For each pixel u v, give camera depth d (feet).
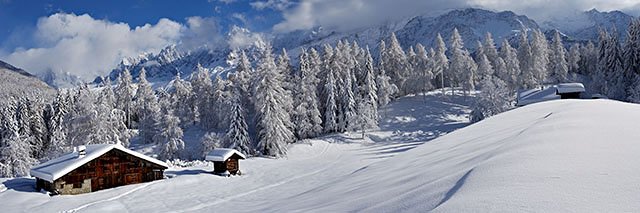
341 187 40.09
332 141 187.73
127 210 67.87
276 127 157.17
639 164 19.43
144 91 251.39
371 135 198.59
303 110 187.73
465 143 46.98
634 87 193.26
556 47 274.98
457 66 259.19
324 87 209.26
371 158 118.52
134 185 91.97
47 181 85.76
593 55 289.33
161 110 223.71
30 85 453.17
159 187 89.51
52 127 203.72
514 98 225.35
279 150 156.66
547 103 78.69
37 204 74.49
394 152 129.08
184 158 172.35
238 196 71.15
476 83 275.80
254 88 164.04
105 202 74.79
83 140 153.17
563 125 37.70
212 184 92.79
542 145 27.86
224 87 212.64
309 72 202.28
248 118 193.57
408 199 23.31
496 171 21.71
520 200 15.74
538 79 249.14
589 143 26.45
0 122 206.59
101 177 89.30
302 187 63.52
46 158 166.71
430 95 266.57
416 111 233.96
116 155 92.32
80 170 86.28
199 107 226.17
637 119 39.78
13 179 100.58
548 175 18.88
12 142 154.81
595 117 42.27
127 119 249.55
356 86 214.69
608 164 19.86
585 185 16.67
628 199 14.58
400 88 258.98
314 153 171.73
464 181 21.81
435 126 210.38
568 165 20.35
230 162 107.55
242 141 157.07
